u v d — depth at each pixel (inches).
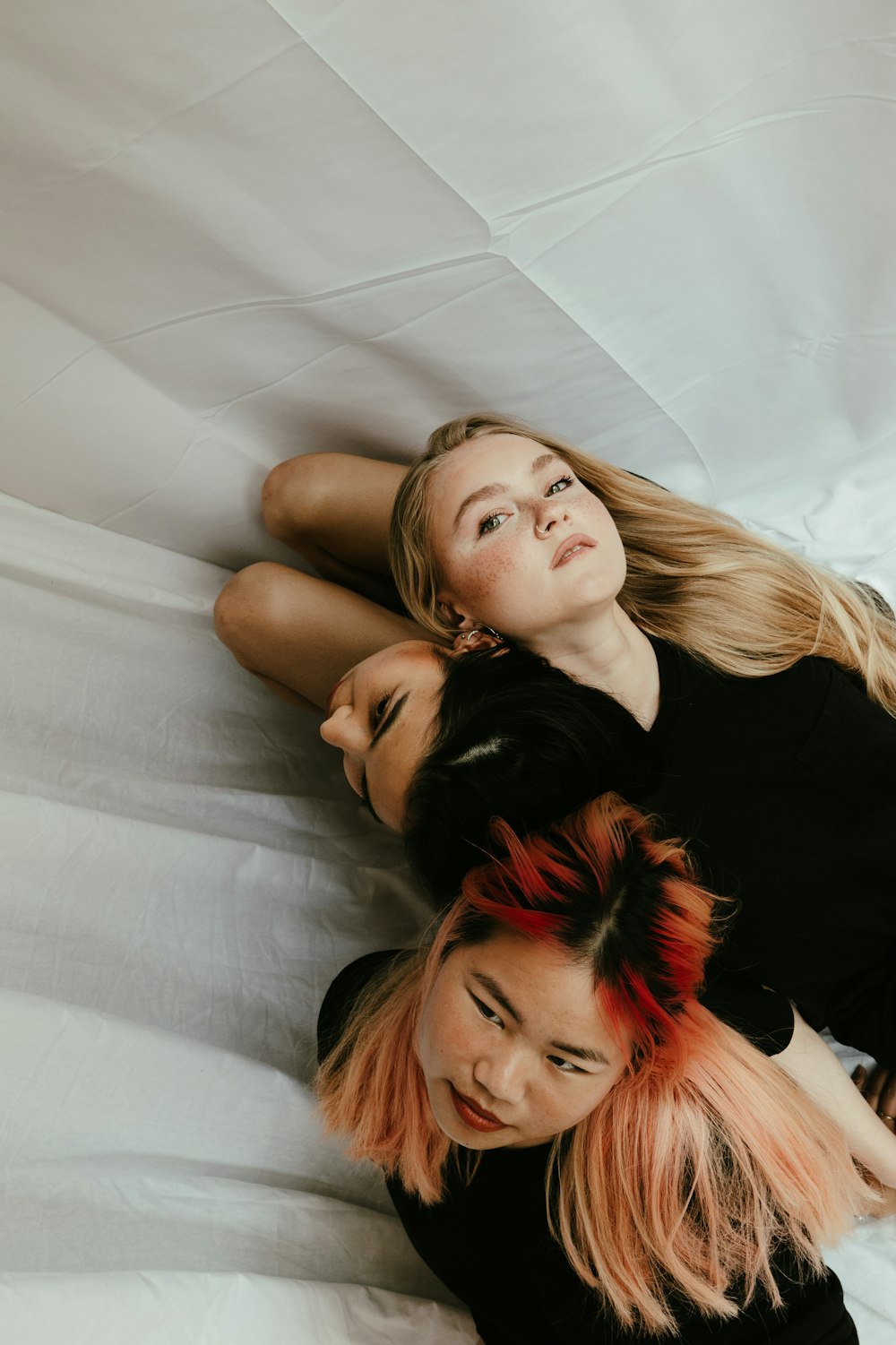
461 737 28.8
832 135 35.4
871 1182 34.9
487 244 35.2
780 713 35.1
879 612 41.7
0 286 34.3
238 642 40.9
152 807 39.4
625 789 30.6
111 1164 29.3
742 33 32.3
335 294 35.6
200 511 42.2
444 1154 29.7
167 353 37.1
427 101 31.2
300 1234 31.0
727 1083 28.4
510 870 26.5
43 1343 24.4
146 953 35.2
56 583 41.6
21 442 38.6
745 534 38.7
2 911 33.3
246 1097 32.0
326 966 38.5
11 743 38.5
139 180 31.4
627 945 25.7
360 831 42.9
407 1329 29.8
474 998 26.1
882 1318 32.9
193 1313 26.6
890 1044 35.3
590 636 33.1
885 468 46.4
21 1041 29.0
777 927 34.3
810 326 41.3
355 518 40.6
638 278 38.4
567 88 32.0
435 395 40.5
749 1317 28.2
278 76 29.3
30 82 28.7
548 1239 29.3
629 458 45.8
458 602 34.0
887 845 34.1
